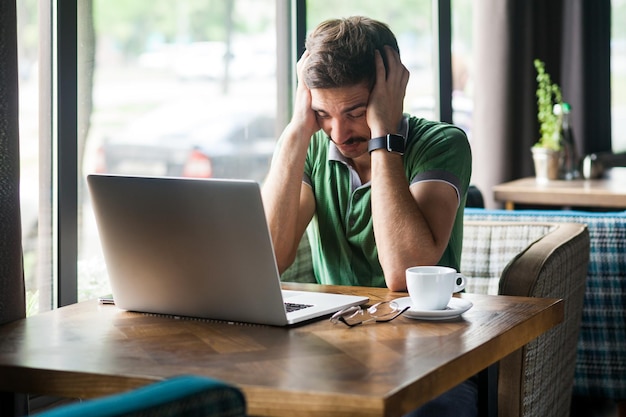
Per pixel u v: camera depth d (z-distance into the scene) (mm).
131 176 1855
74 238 2408
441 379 1469
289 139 2457
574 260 2568
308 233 2652
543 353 2334
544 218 3109
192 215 1808
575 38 6387
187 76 2953
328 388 1352
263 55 3289
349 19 2424
